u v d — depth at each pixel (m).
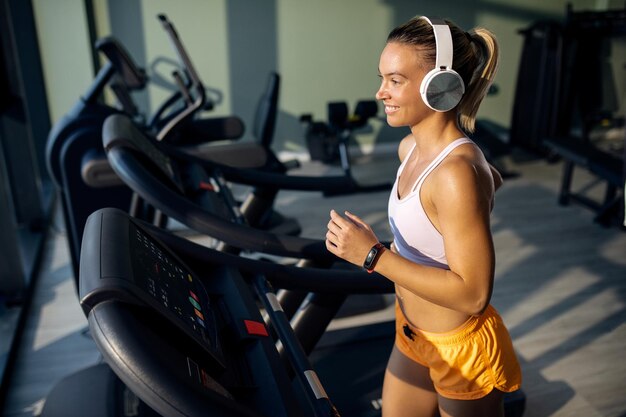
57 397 1.50
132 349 0.87
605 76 5.05
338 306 1.70
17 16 4.45
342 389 2.08
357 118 4.63
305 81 5.32
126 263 1.02
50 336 2.79
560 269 3.36
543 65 5.06
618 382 2.42
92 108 3.03
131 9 4.86
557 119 4.76
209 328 1.13
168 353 0.93
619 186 3.67
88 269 0.98
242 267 1.51
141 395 0.86
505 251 3.58
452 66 1.08
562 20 5.66
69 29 4.59
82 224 2.96
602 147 4.69
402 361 1.47
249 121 5.31
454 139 1.13
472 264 1.04
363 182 4.79
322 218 4.14
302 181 2.43
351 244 1.08
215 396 0.90
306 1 5.10
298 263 1.80
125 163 1.83
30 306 3.03
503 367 1.32
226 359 1.17
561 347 2.65
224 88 5.19
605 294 3.09
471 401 1.34
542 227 3.92
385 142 5.66
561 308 2.96
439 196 1.07
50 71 4.64
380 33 5.32
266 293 1.44
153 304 0.97
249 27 5.07
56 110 4.73
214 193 2.17
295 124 5.43
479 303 1.05
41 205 3.82
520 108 5.39
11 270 2.94
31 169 3.72
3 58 3.43
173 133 3.08
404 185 1.22
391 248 1.42
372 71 5.41
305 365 1.20
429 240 1.16
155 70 5.05
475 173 1.05
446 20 1.10
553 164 5.20
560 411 2.26
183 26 4.97
